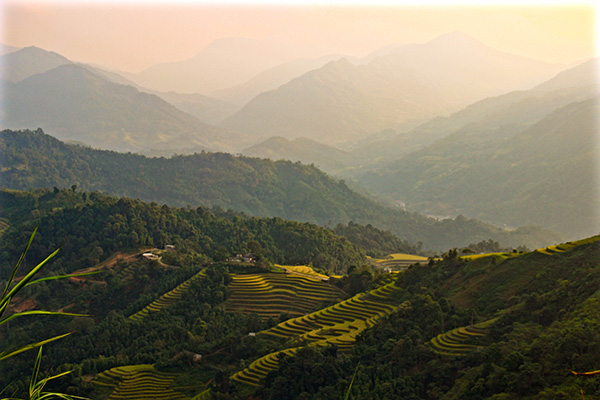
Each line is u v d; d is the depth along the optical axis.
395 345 88.81
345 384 80.88
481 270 115.69
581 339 67.38
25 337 119.19
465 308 103.19
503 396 64.12
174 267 153.50
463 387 71.12
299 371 87.12
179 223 188.62
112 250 163.88
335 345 95.50
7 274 157.12
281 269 155.12
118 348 113.62
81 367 101.44
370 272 143.75
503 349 74.94
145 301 136.50
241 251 172.38
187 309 128.38
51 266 156.25
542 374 66.00
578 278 92.31
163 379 98.62
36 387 17.06
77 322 122.25
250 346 108.38
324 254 194.62
